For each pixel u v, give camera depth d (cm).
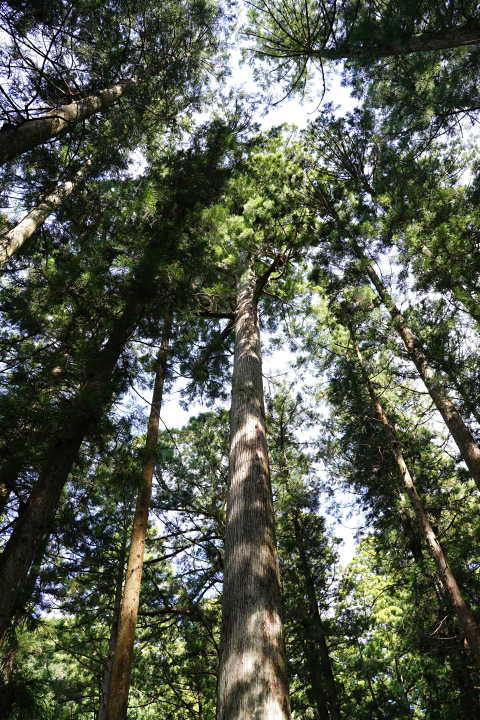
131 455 559
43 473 488
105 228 625
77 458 573
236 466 500
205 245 656
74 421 505
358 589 1473
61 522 589
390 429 1114
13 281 689
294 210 1117
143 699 1697
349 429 1448
